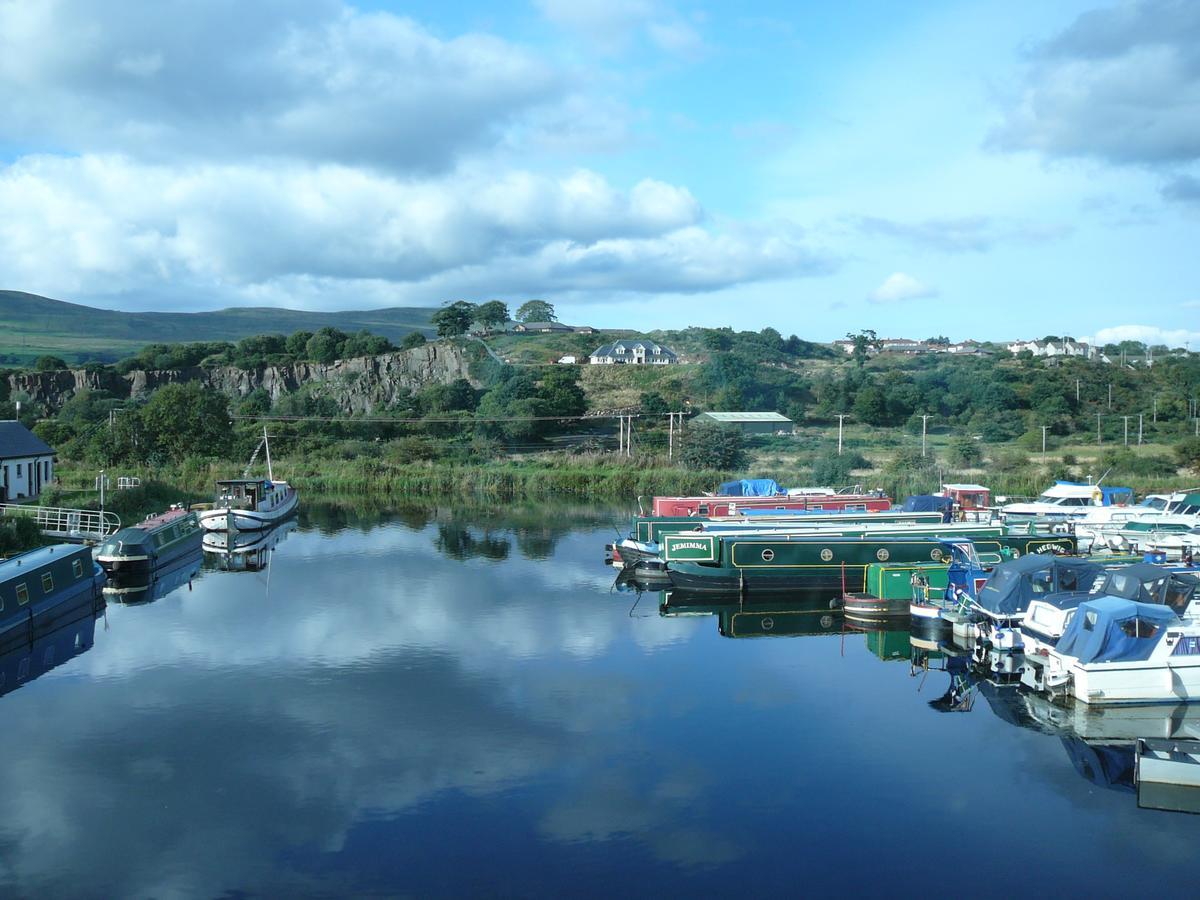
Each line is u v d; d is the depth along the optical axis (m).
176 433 100.00
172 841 19.77
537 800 21.66
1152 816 20.94
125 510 64.25
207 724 26.45
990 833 20.12
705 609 41.06
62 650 34.00
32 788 22.25
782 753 24.36
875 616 38.00
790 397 152.62
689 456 94.56
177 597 43.31
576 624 38.12
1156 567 29.44
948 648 34.66
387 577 48.25
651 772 23.20
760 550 42.72
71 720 26.73
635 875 18.50
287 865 18.80
